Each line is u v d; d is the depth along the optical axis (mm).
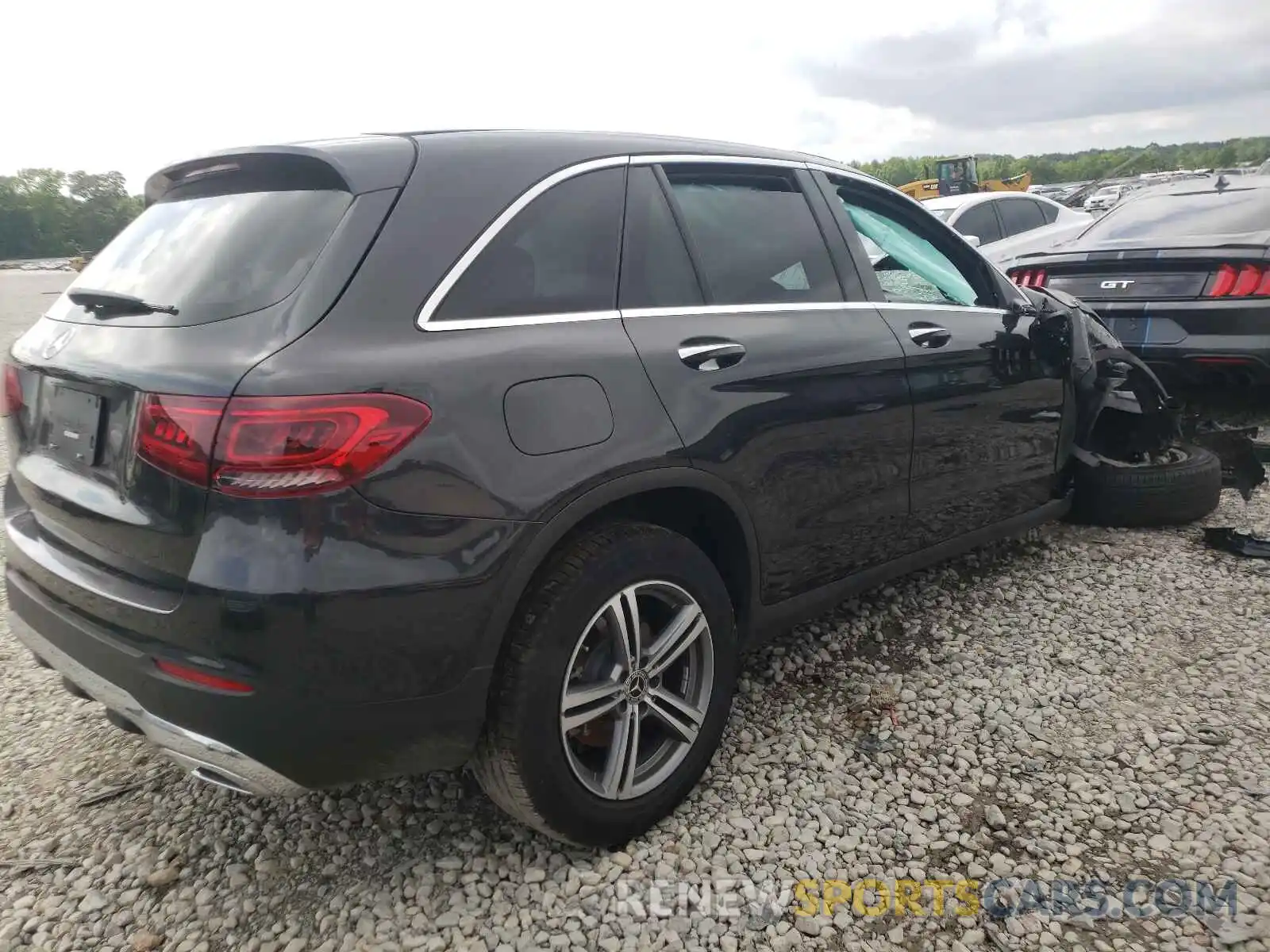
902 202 3400
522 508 1998
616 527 2268
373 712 1893
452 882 2268
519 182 2262
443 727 1994
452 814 2523
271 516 1760
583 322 2258
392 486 1833
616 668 2256
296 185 2164
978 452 3463
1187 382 5324
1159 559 4148
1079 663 3258
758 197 2859
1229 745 2738
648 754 2441
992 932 2082
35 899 2252
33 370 2312
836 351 2814
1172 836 2361
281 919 2170
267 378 1771
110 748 2902
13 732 3006
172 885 2293
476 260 2113
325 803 2588
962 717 2939
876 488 3010
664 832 2422
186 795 2650
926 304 3324
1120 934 2062
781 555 2729
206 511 1784
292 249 2006
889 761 2719
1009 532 3809
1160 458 4641
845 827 2441
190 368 1846
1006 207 10117
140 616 1897
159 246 2281
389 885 2264
